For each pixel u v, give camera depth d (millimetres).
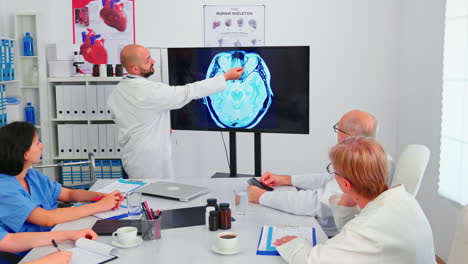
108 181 3031
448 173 3654
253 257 1888
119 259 1872
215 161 4879
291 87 3385
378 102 4754
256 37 4691
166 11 4672
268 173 2941
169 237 2096
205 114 3674
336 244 1690
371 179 1700
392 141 4801
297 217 2365
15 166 2182
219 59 3559
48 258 1775
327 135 4809
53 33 4660
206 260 1861
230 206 2514
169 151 3670
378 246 1630
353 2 4645
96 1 4641
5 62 4141
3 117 4094
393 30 4660
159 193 2648
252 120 3557
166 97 3395
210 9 4668
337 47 4695
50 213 2254
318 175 2887
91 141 4453
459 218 1479
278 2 4652
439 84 3730
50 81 4414
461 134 3480
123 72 4617
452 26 3574
